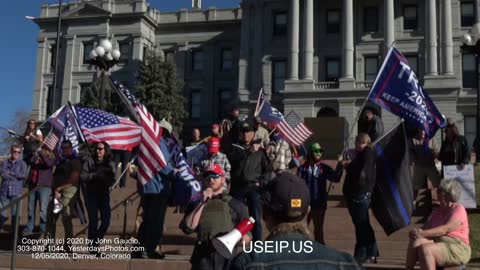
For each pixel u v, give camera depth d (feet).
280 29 163.73
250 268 9.47
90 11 187.73
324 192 32.32
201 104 187.21
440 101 145.28
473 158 72.18
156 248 30.81
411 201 29.81
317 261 9.53
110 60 72.43
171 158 31.42
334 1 160.66
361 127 38.73
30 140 47.50
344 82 149.79
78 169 34.88
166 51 194.29
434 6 151.12
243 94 162.30
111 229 42.19
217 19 189.06
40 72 191.62
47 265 29.78
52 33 192.95
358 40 157.79
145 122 30.91
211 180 19.84
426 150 40.98
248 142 28.78
